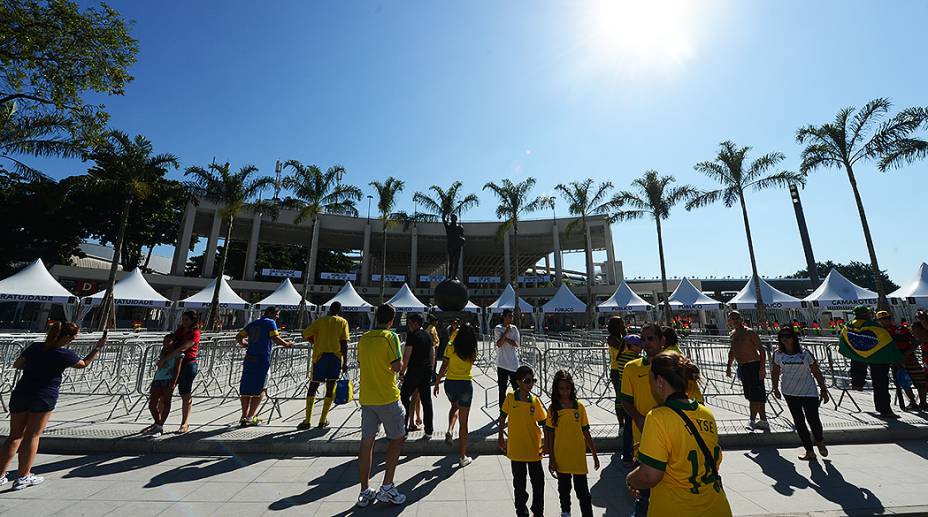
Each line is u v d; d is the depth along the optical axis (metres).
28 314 31.61
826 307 18.59
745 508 3.39
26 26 10.75
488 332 28.77
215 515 3.25
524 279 51.09
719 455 1.94
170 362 5.26
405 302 23.95
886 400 5.98
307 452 4.91
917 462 4.45
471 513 3.34
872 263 18.69
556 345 15.61
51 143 15.66
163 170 24.86
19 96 12.04
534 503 3.10
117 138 22.92
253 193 26.72
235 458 4.71
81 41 11.38
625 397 3.80
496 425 5.82
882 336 6.10
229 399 7.68
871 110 18.89
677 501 1.83
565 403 3.23
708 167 25.34
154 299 21.20
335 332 5.87
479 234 50.06
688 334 17.14
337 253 60.56
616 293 25.12
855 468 4.29
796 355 4.76
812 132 20.50
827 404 7.03
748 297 22.17
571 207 34.84
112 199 33.19
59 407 6.79
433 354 5.51
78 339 10.22
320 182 30.50
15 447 3.81
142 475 4.13
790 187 23.50
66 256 35.06
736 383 9.32
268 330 5.91
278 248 55.97
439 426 5.81
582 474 3.06
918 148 17.41
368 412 3.66
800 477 4.07
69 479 3.98
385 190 35.00
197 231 47.25
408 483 3.98
